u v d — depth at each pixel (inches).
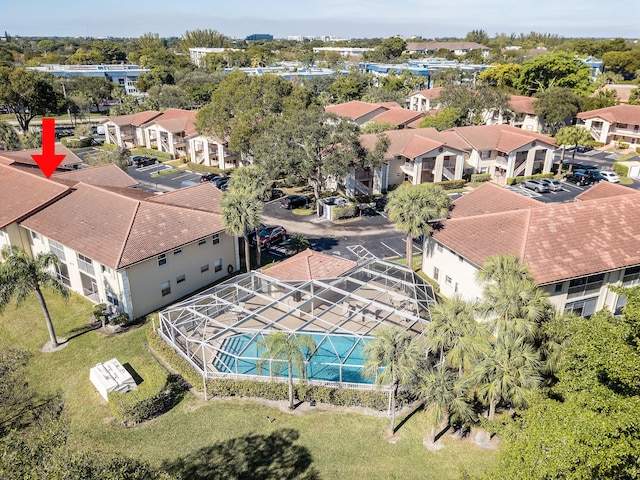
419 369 890.1
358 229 1994.3
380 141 2159.2
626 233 1311.5
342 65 7568.9
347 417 994.1
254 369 1110.4
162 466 874.1
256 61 7303.2
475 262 1263.5
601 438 549.3
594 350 665.0
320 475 855.7
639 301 670.5
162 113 3489.2
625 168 2667.3
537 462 577.0
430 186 1578.5
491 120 3705.7
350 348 1108.5
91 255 1333.7
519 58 7258.9
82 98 4530.0
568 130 2576.3
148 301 1384.1
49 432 665.6
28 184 1752.0
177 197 1702.8
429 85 5851.4
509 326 865.5
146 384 1047.6
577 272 1187.3
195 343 1190.3
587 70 4099.4
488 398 876.0
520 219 1332.4
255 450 911.0
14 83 3479.3
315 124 1984.5
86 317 1373.0
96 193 1605.6
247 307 1307.8
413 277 1371.8
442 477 853.2
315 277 1338.6
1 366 1012.5
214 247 1557.6
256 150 2150.6
